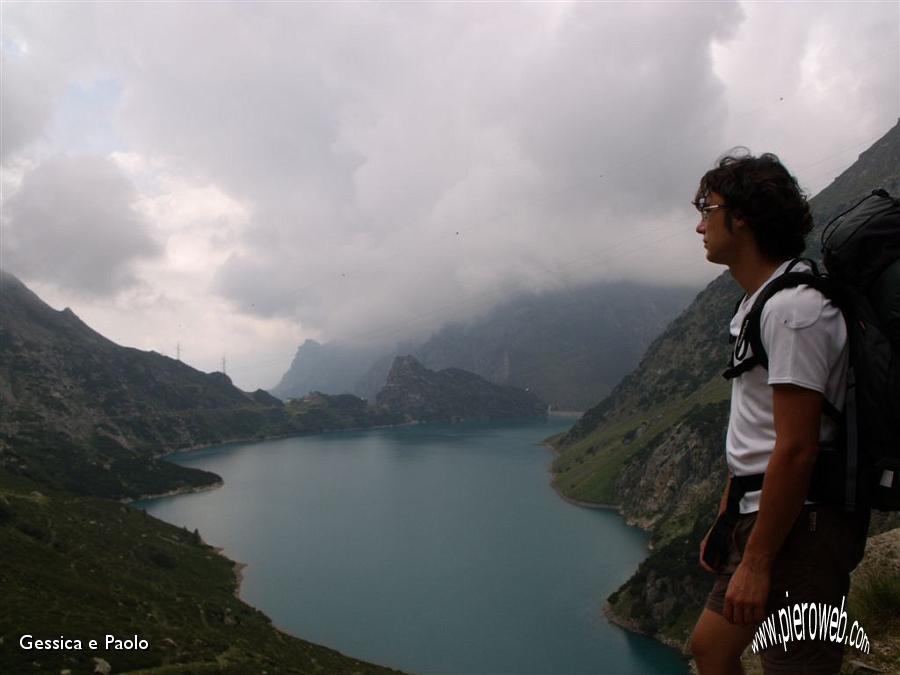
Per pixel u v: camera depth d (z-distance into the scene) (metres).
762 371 4.40
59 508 165.00
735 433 4.66
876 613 10.80
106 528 164.25
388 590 147.00
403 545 185.62
